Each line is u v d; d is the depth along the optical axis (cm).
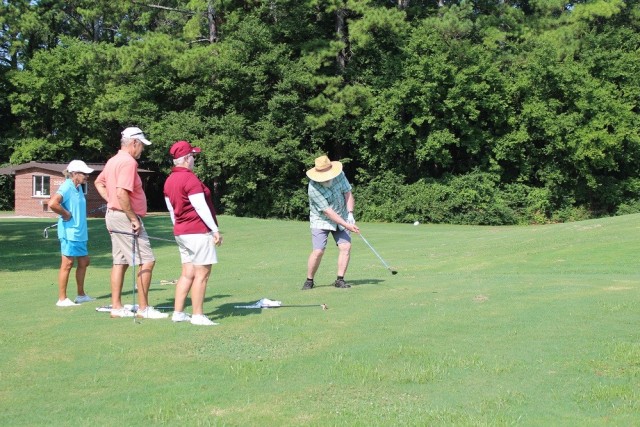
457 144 3784
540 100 3838
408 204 3806
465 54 3778
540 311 747
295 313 768
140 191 802
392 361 566
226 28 3994
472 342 623
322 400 480
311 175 941
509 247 1655
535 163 3962
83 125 4669
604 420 430
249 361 576
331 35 4131
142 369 562
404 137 3869
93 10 3922
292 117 3897
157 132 3853
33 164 3988
